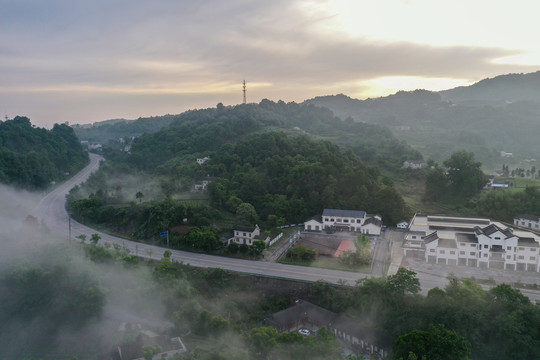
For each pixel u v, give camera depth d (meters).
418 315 82.81
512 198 142.25
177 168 192.75
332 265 110.50
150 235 135.25
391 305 87.06
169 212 137.25
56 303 99.31
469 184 158.25
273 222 139.00
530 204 137.00
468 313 79.81
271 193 158.88
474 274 103.00
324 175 155.88
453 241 112.62
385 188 144.88
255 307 98.81
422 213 143.38
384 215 143.75
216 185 156.75
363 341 82.44
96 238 125.38
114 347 83.62
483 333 79.00
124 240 135.88
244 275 105.06
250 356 74.94
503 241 106.44
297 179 156.88
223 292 102.38
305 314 91.19
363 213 136.00
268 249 122.88
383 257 114.69
